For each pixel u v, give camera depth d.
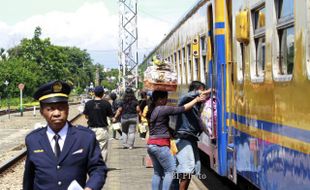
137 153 13.20
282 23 4.53
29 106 52.94
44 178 3.38
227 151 6.87
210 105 7.44
